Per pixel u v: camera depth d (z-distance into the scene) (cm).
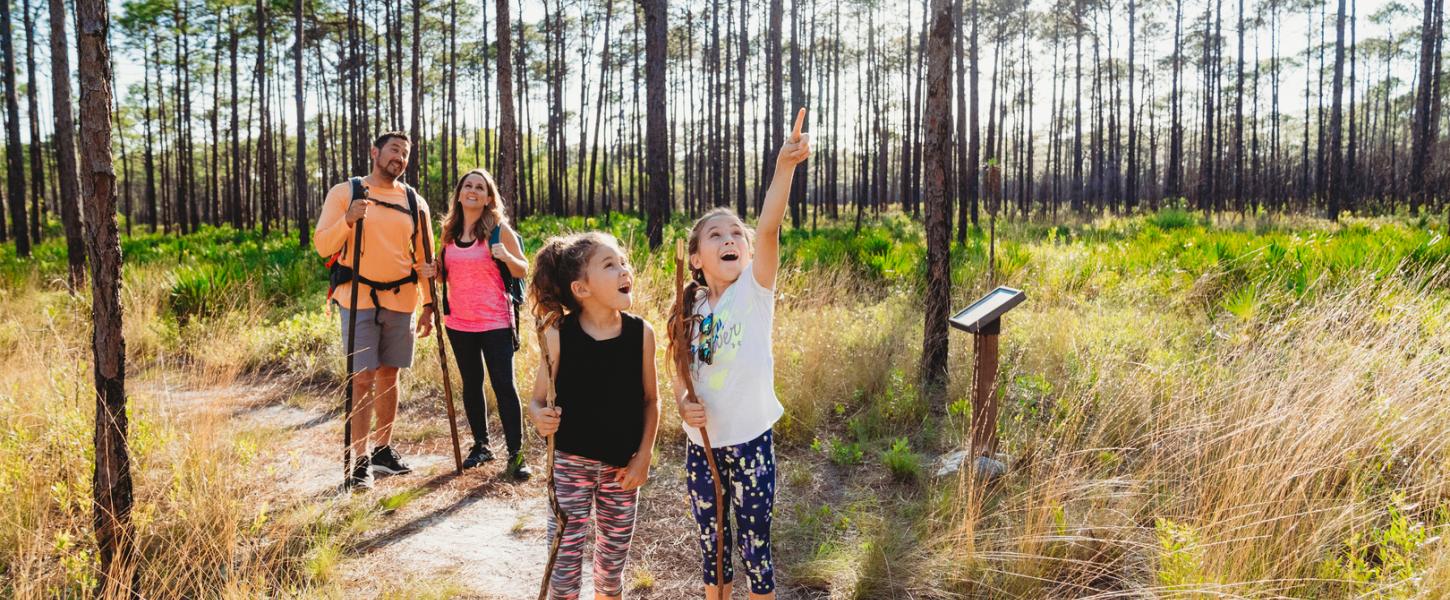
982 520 315
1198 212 2736
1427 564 239
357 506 351
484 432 425
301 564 294
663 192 1320
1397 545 261
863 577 285
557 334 228
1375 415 321
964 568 284
